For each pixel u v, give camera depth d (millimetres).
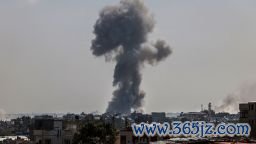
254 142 131500
